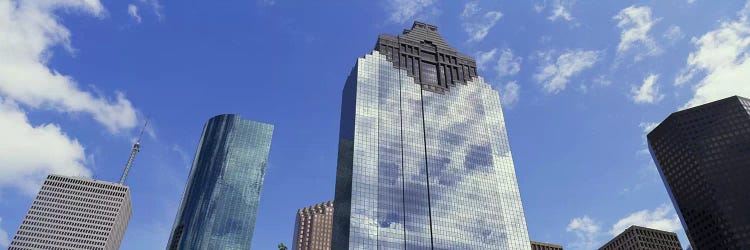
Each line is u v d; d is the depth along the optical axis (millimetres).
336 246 191250
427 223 197750
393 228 191125
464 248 195500
